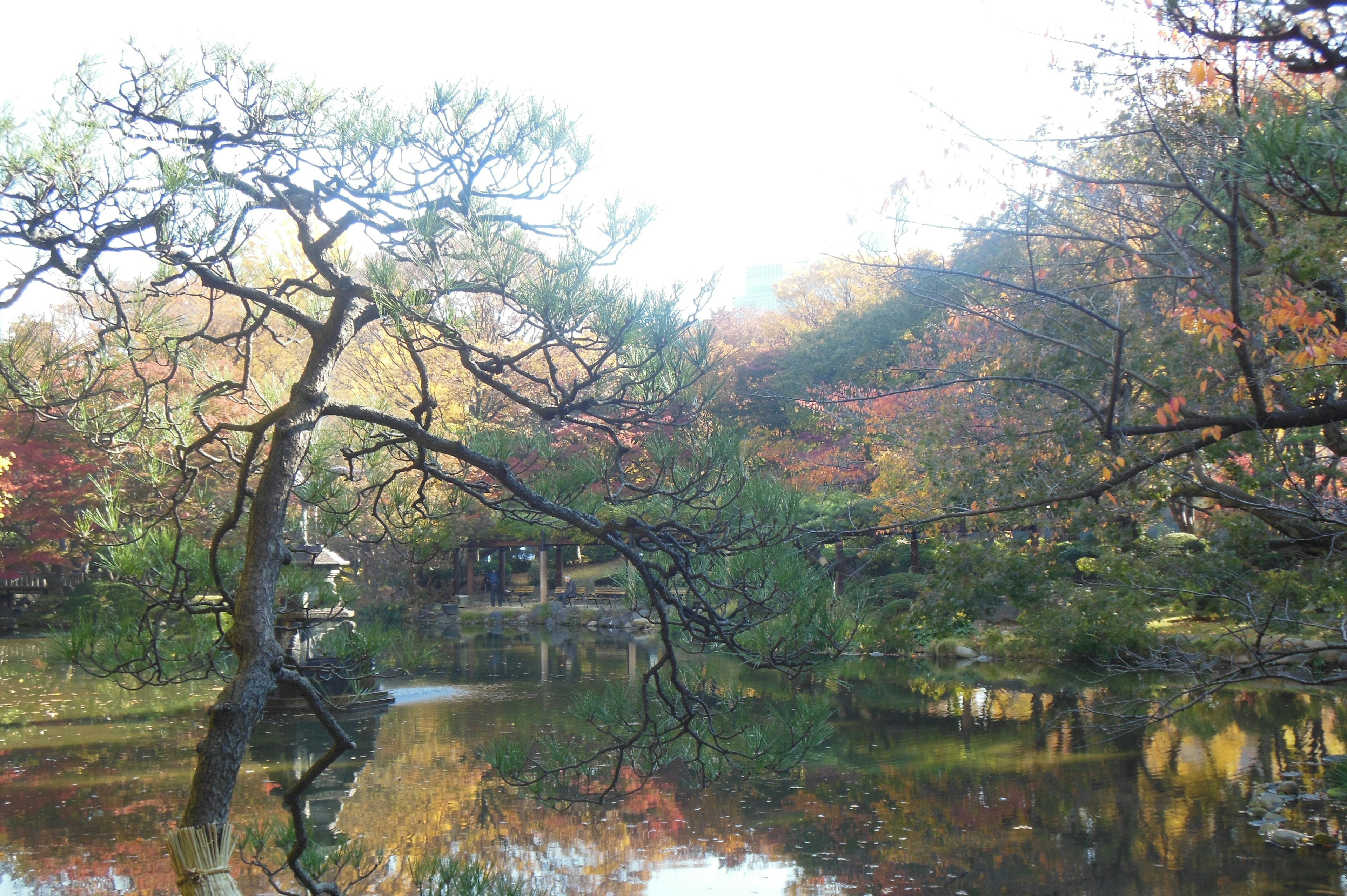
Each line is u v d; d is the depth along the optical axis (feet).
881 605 50.06
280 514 10.97
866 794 28.17
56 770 29.94
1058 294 22.70
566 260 11.08
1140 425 22.61
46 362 11.90
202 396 13.12
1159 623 50.03
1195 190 18.02
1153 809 26.27
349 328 12.52
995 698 43.78
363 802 26.66
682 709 14.80
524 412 41.39
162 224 10.55
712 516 13.21
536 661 60.39
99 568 13.12
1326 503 20.29
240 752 9.71
